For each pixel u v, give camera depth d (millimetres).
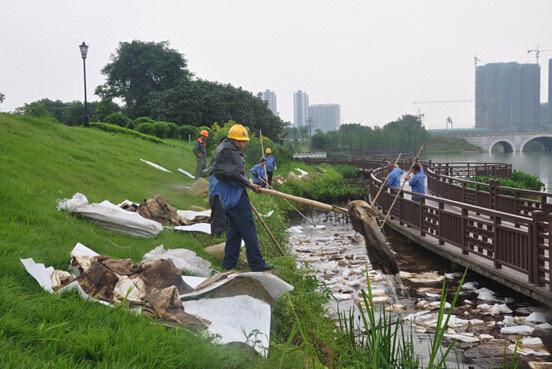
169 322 4574
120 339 3893
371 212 4871
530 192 14852
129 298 4887
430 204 20078
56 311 4156
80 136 20438
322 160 52031
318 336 5566
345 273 11312
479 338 7398
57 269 5594
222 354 4051
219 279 5574
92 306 4441
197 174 19109
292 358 4434
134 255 7074
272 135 65312
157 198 10141
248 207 7074
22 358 3346
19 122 17625
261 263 7043
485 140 104062
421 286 10469
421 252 14125
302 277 7172
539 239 8453
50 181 10164
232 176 6965
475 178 26688
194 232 9539
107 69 63375
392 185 17625
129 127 40656
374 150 86812
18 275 4723
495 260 9875
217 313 5047
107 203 8805
